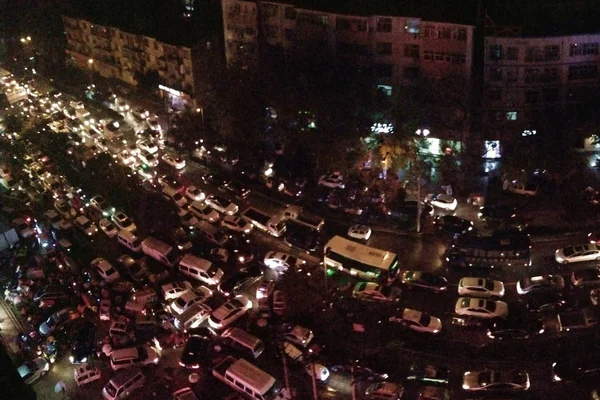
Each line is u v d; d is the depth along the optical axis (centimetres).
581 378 4250
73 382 4762
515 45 6006
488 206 5797
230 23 7362
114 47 8756
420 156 6631
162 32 8056
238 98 6900
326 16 6625
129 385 4541
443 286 5112
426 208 5925
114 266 5806
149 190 6731
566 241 5478
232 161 6931
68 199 6712
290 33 7012
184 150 7262
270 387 4362
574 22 6244
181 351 4881
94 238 6219
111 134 7650
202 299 5250
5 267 5941
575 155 6272
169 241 5978
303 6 6831
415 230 5788
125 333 4984
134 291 5441
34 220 6431
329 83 6656
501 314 4759
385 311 4975
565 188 5956
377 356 4638
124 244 6016
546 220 5725
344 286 5288
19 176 7138
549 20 6316
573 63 6056
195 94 7762
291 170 6656
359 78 6656
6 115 8288
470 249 5344
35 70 9556
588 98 6191
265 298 5134
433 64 6400
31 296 5525
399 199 6056
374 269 5228
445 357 4594
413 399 4322
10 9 9731
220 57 7850
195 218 6159
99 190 6781
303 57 6762
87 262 5897
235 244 5847
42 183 7006
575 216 5659
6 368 2372
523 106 6297
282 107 6706
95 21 8838
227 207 6238
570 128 6206
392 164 6297
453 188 6209
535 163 6138
